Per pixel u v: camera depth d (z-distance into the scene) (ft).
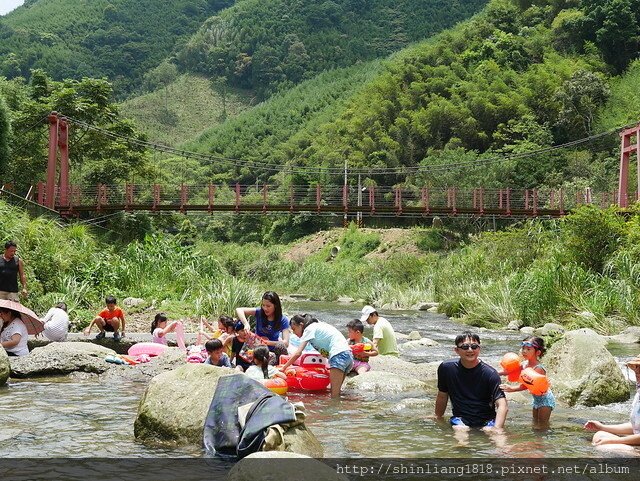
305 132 297.53
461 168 173.68
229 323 31.09
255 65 487.20
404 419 22.47
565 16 254.06
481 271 87.04
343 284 125.59
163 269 63.41
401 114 226.38
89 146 131.95
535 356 22.66
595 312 56.13
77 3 593.83
